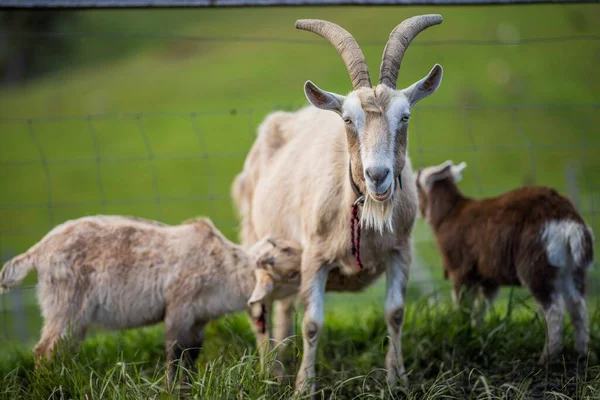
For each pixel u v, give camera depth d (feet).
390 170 25.07
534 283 33.35
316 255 30.22
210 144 177.88
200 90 220.02
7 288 31.50
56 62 269.64
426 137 159.74
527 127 163.84
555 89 177.47
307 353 29.53
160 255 31.76
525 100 173.78
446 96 176.24
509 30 207.00
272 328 36.52
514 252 34.42
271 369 28.35
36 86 251.60
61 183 173.99
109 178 172.35
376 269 30.76
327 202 29.55
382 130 25.29
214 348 34.30
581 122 165.07
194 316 31.53
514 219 34.55
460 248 37.42
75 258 31.32
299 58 231.50
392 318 29.96
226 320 34.78
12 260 31.53
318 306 29.86
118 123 208.33
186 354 31.12
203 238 32.09
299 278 31.94
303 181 31.55
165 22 302.86
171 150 179.83
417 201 30.48
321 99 26.63
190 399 26.27
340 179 29.37
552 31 205.05
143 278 31.63
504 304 41.47
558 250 32.91
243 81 221.05
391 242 29.58
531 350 33.40
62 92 240.53
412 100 26.73
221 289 31.68
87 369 31.86
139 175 172.14
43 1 36.09
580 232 32.73
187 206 154.81
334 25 29.14
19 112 224.33
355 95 25.90
